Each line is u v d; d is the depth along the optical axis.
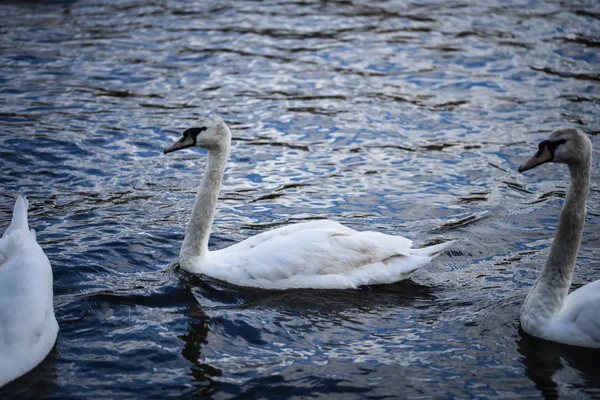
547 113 18.02
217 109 18.14
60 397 8.37
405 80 20.02
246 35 23.00
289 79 19.97
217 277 10.98
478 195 14.40
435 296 10.75
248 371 8.95
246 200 14.12
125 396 8.43
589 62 20.89
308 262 10.78
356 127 17.44
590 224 13.00
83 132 16.58
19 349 8.66
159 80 19.66
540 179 15.14
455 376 8.88
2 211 13.03
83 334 9.60
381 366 9.09
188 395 8.48
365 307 10.43
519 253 12.14
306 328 9.91
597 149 16.08
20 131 16.39
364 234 11.15
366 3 26.12
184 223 13.02
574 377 8.81
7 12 24.36
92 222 12.84
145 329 9.77
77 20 23.84
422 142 16.75
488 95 19.09
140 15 24.53
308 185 14.76
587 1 26.08
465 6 25.80
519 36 22.83
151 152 15.96
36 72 19.72
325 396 8.53
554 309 9.48
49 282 9.40
